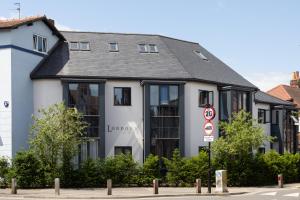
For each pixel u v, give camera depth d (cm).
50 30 3344
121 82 3203
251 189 2778
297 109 4619
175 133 3216
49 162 2750
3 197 2184
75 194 2325
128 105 3212
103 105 3112
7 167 2803
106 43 3484
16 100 2955
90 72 3142
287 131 4484
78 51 3356
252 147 3078
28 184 2711
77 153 2883
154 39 3622
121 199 2161
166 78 3203
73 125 2766
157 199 2141
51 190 2569
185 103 3275
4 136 2917
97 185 2828
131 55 3394
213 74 3559
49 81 3105
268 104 4297
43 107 3089
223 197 2222
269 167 3322
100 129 3102
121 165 2889
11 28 2891
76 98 3092
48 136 2703
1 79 2927
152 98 3203
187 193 2380
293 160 3556
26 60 3061
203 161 2980
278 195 2330
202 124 3362
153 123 3192
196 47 3944
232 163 3052
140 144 3212
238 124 3077
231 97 3488
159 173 2955
